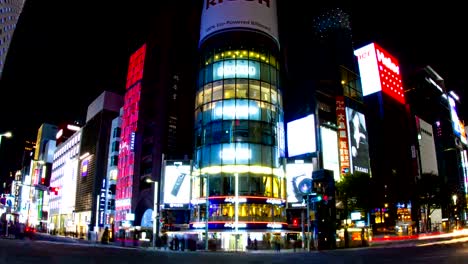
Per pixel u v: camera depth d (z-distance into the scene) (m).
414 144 188.88
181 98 109.56
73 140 161.25
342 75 143.12
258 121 75.81
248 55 79.38
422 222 137.75
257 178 72.31
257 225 69.31
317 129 121.44
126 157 116.88
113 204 120.06
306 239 57.53
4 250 36.34
